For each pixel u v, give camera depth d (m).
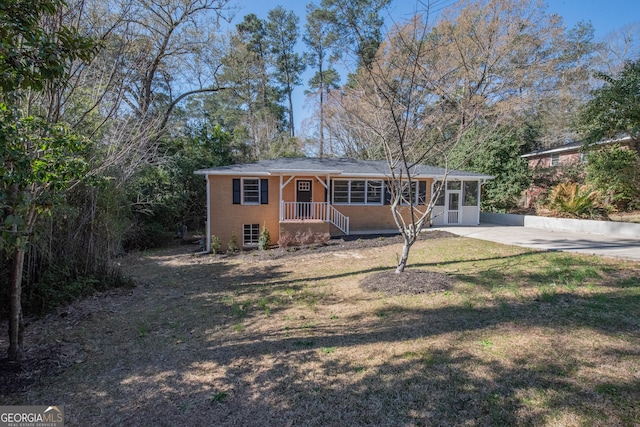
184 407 3.04
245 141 29.45
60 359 4.18
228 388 3.32
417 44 6.51
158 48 14.17
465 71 7.53
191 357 4.11
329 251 12.16
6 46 2.48
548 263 7.81
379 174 15.24
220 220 14.38
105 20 5.56
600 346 3.58
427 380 3.19
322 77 24.58
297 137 30.67
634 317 4.31
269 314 5.63
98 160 7.00
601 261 7.67
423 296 5.95
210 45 17.11
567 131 24.20
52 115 3.97
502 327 4.29
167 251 14.71
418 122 7.50
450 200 17.38
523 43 9.50
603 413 2.53
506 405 2.72
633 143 11.89
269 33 31.70
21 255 4.03
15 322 4.04
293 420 2.76
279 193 14.89
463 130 7.21
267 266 10.30
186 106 28.08
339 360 3.74
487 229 15.15
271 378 3.46
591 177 14.41
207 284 8.32
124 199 8.70
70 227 7.27
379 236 14.77
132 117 9.16
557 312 4.68
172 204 16.53
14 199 2.97
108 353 4.37
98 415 2.98
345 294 6.59
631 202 15.83
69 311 6.20
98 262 7.87
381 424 2.64
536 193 20.56
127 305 6.66
